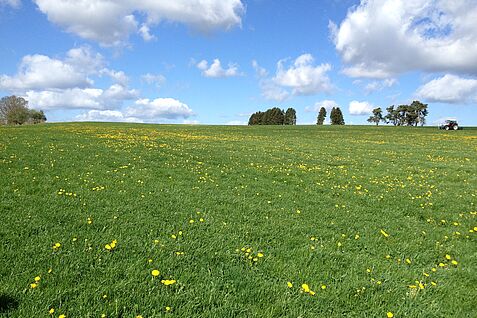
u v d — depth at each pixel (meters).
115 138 31.52
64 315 4.39
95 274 5.53
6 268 5.44
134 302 4.88
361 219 9.97
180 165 17.44
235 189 12.66
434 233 9.02
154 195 10.75
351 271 6.40
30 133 32.09
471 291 6.00
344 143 40.72
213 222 8.56
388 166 21.75
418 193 13.89
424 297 5.71
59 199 9.45
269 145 34.78
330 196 12.77
